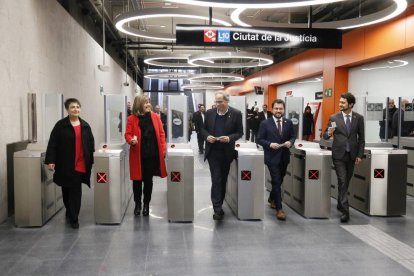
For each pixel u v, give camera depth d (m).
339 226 5.04
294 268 3.61
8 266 3.64
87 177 4.98
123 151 5.42
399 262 3.78
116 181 5.02
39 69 6.61
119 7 13.29
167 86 35.88
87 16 11.23
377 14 7.87
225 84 33.28
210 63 17.03
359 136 5.29
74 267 3.62
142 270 3.55
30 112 6.00
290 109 6.12
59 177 4.79
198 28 7.19
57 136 4.77
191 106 35.44
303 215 5.49
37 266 3.64
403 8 6.98
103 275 3.44
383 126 5.92
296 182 5.84
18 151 5.20
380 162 5.51
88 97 10.75
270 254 3.97
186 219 5.18
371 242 4.38
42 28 6.77
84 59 10.23
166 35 10.59
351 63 11.36
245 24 8.35
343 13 11.23
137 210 5.55
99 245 4.23
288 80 17.50
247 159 5.24
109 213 5.03
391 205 5.53
